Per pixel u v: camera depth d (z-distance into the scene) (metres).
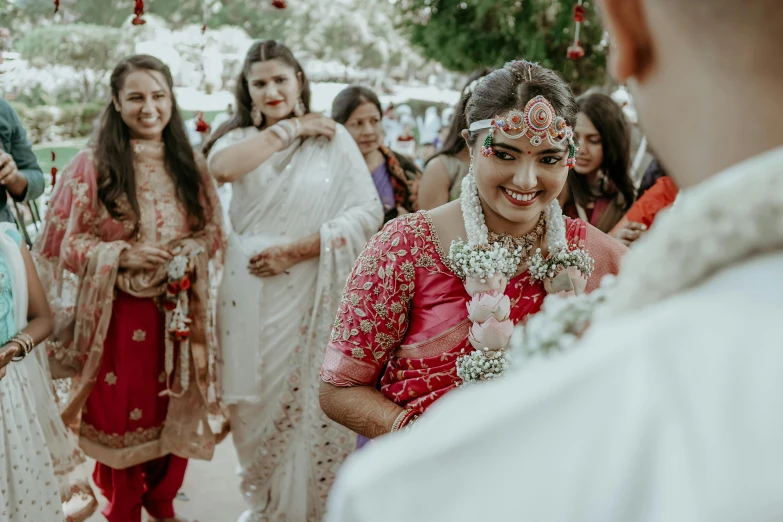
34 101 5.71
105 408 2.98
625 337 0.38
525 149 1.53
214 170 3.12
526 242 1.68
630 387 0.36
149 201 3.06
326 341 3.09
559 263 1.66
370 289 1.67
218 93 6.73
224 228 3.27
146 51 5.25
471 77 2.66
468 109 1.63
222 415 3.29
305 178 3.15
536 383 0.39
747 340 0.35
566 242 1.68
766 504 0.31
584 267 1.67
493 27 6.38
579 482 0.35
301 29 10.28
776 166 0.36
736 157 0.42
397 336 1.69
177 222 3.10
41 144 5.72
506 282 1.63
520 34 6.18
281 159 3.17
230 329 3.15
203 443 3.12
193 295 3.08
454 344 1.63
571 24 5.98
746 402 0.33
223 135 3.32
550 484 0.35
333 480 3.10
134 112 2.98
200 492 3.46
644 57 0.47
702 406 0.34
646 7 0.45
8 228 2.47
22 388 2.45
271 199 3.14
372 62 10.83
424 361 1.64
